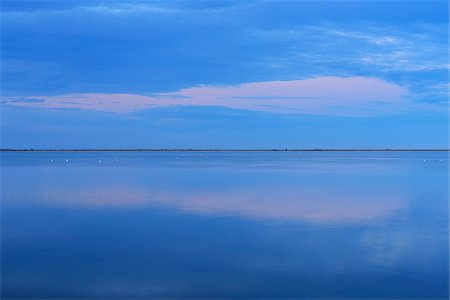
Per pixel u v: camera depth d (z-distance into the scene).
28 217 23.86
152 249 16.97
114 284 13.23
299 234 19.23
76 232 20.02
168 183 41.12
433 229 20.12
